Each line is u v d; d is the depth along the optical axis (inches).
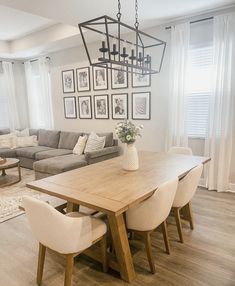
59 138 218.8
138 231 75.5
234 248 88.4
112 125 197.6
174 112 156.9
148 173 88.9
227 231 100.0
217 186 144.7
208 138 145.9
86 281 73.1
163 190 68.4
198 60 149.5
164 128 167.6
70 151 197.6
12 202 133.6
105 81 193.6
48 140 223.8
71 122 228.1
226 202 129.2
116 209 58.8
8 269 79.9
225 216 113.3
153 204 69.2
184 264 80.0
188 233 99.1
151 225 72.6
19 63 260.5
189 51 149.9
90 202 63.3
